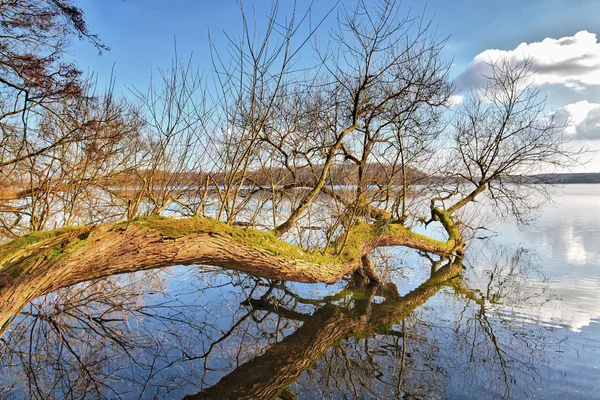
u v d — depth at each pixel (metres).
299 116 6.54
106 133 5.19
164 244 3.57
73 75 4.98
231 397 3.71
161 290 6.71
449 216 10.67
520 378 4.07
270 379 4.11
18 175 5.79
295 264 5.09
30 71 4.64
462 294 7.26
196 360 4.46
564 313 6.08
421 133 7.48
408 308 6.49
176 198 5.91
